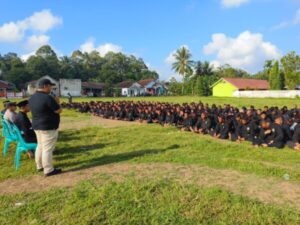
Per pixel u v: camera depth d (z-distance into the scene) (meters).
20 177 5.95
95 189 5.05
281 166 6.46
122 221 3.97
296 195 4.76
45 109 5.81
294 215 4.02
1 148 8.57
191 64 64.25
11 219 4.14
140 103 18.30
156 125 13.56
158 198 4.63
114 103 19.05
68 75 84.94
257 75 80.25
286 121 9.88
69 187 5.26
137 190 4.93
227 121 10.35
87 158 7.26
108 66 99.69
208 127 11.05
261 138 8.95
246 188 5.05
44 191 5.12
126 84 76.56
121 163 6.73
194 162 6.71
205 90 55.97
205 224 3.84
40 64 78.19
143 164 6.62
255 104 27.39
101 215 4.13
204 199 4.53
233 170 6.09
